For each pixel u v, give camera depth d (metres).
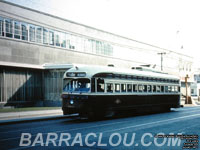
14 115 18.22
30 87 29.59
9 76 27.52
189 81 64.94
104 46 38.97
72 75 16.31
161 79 22.56
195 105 40.56
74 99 15.77
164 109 23.30
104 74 16.56
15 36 27.47
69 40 33.28
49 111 22.22
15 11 27.33
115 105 17.25
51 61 30.98
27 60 28.44
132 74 19.02
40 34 29.97
